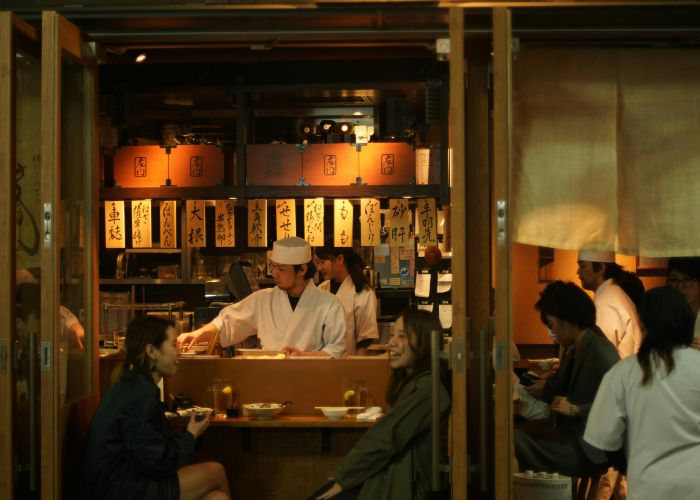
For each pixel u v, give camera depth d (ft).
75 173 13.88
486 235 13.62
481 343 12.87
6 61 12.34
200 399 15.75
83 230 14.23
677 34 13.35
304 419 14.98
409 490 12.45
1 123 12.36
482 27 13.12
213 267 26.40
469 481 12.88
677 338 10.86
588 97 13.76
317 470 15.31
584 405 13.62
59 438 12.54
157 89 18.70
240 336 18.22
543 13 12.87
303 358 15.69
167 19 13.14
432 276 24.82
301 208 24.70
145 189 19.47
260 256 26.35
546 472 13.75
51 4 13.11
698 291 15.67
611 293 18.17
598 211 13.69
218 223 20.16
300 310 17.87
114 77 18.81
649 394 10.78
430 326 13.12
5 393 12.38
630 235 13.79
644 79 13.80
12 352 12.44
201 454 15.42
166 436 12.79
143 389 12.61
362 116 22.74
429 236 19.15
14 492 12.52
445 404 12.68
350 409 15.30
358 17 13.00
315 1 12.88
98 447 12.38
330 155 18.97
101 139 19.88
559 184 13.70
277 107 21.35
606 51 13.83
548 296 14.47
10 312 12.40
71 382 13.58
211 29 13.50
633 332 17.92
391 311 27.04
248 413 15.03
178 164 19.49
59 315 12.56
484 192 13.64
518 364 20.77
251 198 19.17
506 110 12.17
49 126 12.35
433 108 17.93
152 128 23.48
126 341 13.14
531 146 13.74
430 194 18.71
